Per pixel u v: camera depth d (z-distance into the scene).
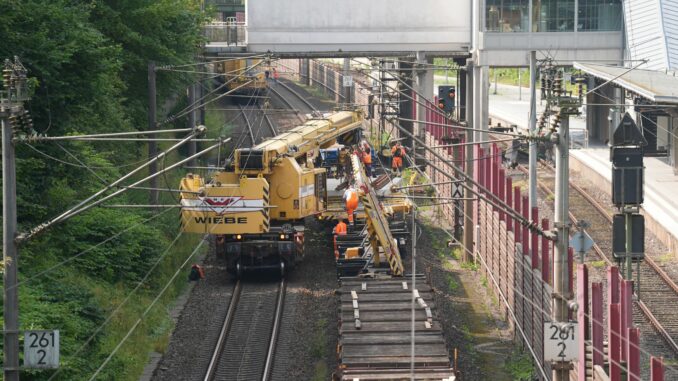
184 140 53.38
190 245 101.56
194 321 81.69
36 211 78.31
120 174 100.44
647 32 131.88
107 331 71.25
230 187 92.25
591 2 135.12
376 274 85.38
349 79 177.00
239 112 191.38
